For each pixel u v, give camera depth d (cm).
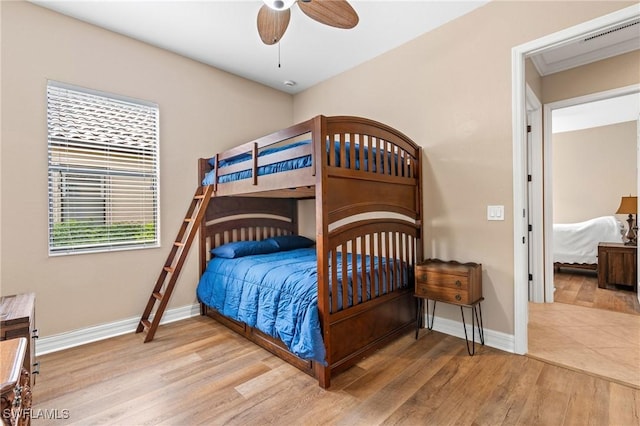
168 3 247
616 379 200
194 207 337
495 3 250
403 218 307
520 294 239
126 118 297
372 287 243
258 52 327
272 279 244
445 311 283
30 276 246
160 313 275
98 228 281
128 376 212
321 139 201
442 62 282
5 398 80
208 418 170
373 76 339
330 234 209
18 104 241
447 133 280
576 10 213
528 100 321
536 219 360
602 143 557
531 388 193
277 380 207
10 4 238
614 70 310
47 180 254
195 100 343
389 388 195
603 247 416
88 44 273
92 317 275
